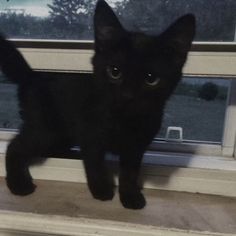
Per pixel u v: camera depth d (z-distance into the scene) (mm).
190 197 293
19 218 251
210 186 297
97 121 257
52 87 282
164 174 300
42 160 310
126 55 245
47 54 291
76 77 280
